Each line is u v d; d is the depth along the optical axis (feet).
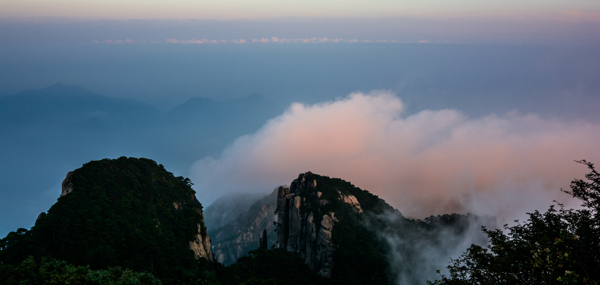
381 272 395.75
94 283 183.73
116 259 268.00
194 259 321.93
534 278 98.68
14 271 184.44
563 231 98.32
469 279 110.01
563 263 90.12
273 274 379.76
